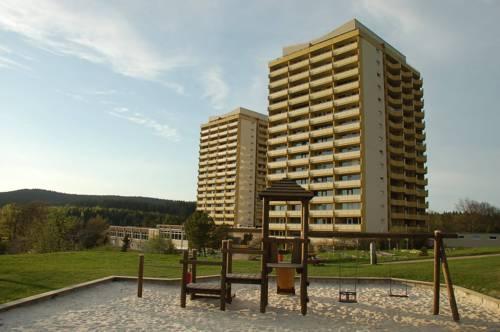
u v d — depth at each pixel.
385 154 59.88
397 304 13.27
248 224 101.88
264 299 11.70
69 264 20.72
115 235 111.38
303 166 64.06
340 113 60.06
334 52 63.19
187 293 12.74
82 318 10.12
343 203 57.22
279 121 70.00
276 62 72.31
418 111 68.62
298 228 59.97
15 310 10.70
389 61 66.81
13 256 24.67
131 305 11.97
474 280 16.27
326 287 16.98
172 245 49.12
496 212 85.44
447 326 10.27
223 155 107.31
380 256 32.78
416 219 61.62
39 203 73.88
